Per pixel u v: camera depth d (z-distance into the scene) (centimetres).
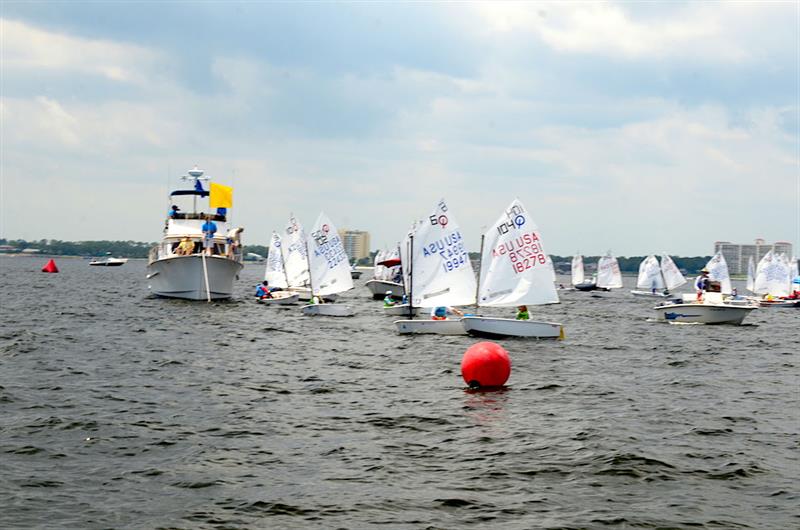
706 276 7650
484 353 2656
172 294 6850
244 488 1513
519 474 1612
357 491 1501
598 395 2544
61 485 1513
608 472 1622
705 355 3781
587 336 4684
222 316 5603
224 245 6919
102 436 1884
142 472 1605
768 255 8438
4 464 1639
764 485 1555
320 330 4772
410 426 2052
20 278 12512
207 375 2870
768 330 5334
